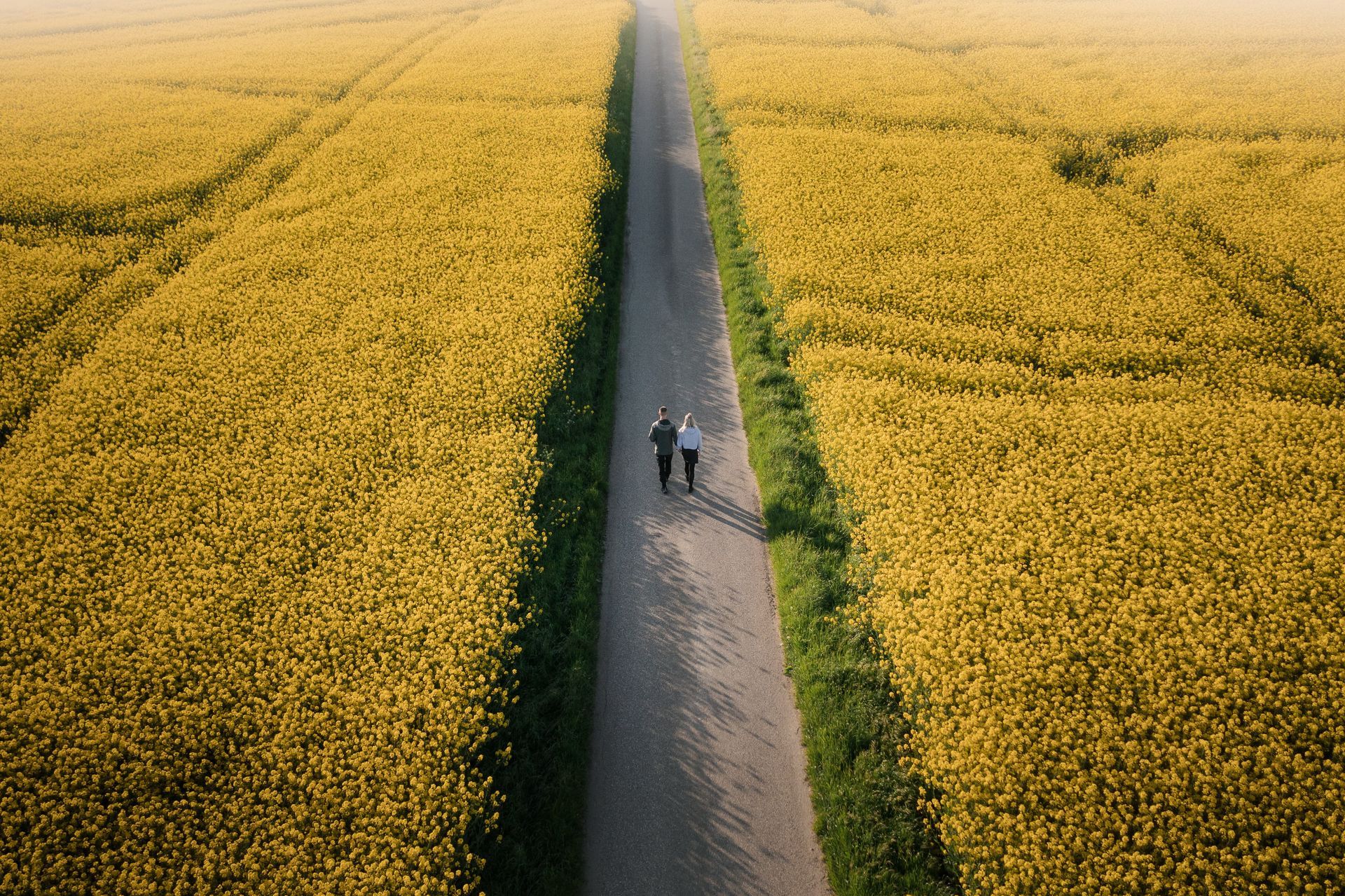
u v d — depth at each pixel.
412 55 46.84
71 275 21.72
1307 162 27.08
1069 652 10.41
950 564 11.98
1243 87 36.75
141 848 8.73
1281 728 9.30
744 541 13.59
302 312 19.70
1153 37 48.56
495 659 10.62
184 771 9.43
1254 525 12.27
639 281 22.66
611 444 16.02
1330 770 8.84
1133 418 14.97
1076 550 11.98
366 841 8.71
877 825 9.05
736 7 57.50
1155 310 18.70
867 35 48.12
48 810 9.05
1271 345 17.28
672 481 14.98
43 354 18.14
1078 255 21.50
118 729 9.87
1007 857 8.23
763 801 9.59
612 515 14.13
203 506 13.45
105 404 16.22
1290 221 22.84
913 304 19.45
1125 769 9.04
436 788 9.09
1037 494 13.13
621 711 10.68
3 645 11.05
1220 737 9.18
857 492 13.71
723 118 34.12
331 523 13.07
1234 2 62.62
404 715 10.01
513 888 8.65
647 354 19.12
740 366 18.45
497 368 17.06
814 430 15.79
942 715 9.87
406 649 10.92
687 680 11.12
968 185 26.20
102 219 25.17
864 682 10.76
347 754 9.64
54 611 11.55
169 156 30.36
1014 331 18.11
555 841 9.05
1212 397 15.70
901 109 34.22
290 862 8.49
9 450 15.03
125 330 19.03
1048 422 14.87
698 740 10.30
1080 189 25.83
